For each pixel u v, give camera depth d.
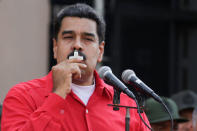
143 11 29.67
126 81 9.38
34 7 23.06
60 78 8.41
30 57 22.69
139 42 29.58
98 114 9.23
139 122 9.73
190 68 30.70
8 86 21.64
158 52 30.20
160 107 14.66
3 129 8.78
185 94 18.27
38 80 9.43
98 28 9.46
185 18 30.61
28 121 8.23
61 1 24.39
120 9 28.77
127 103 9.80
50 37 23.77
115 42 28.58
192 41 30.80
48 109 8.27
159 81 30.20
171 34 30.25
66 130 8.76
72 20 9.23
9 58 21.86
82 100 9.35
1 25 21.80
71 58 8.66
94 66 9.27
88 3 25.56
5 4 21.97
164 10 30.28
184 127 16.72
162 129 14.67
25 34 22.59
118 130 9.23
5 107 8.92
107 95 9.53
